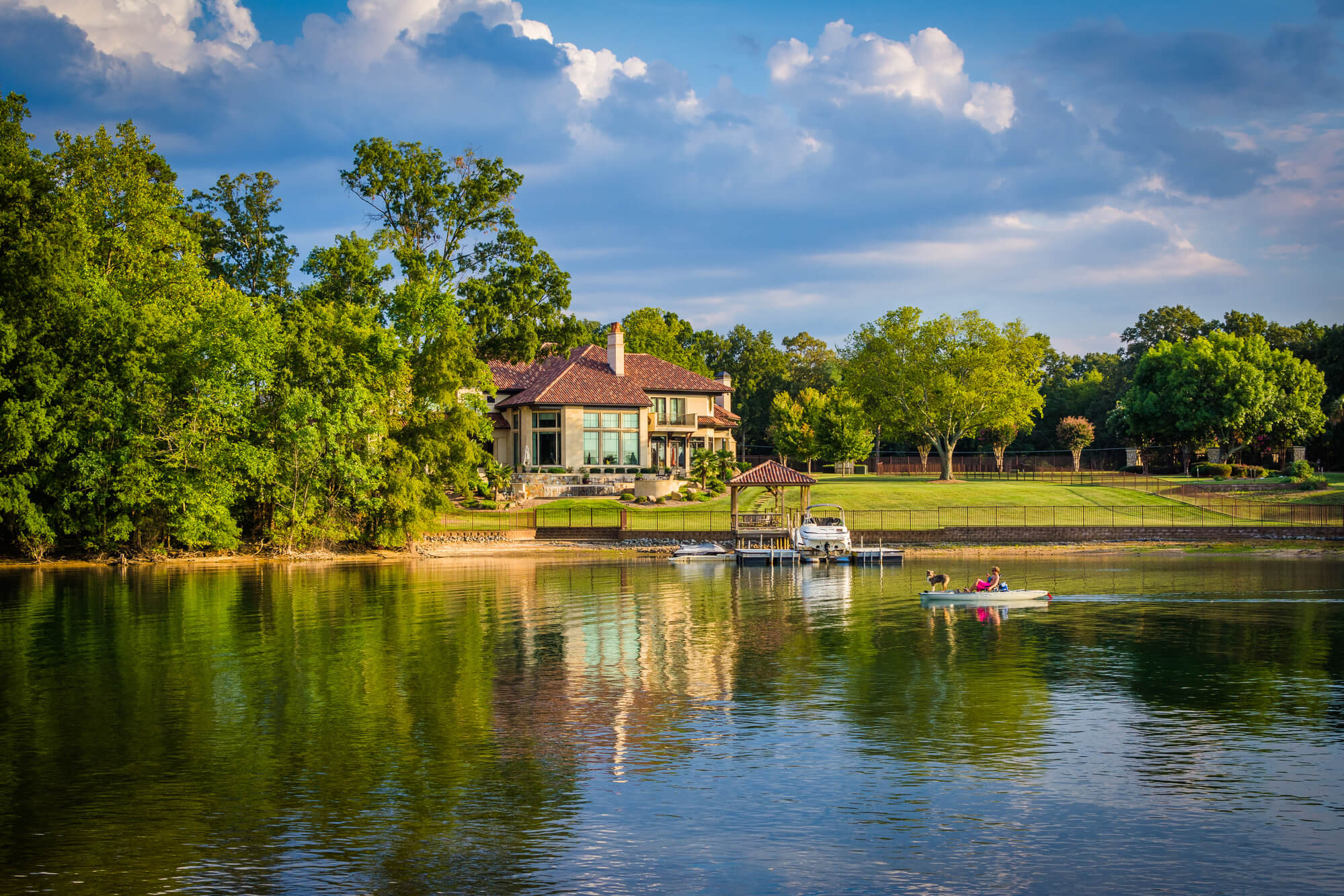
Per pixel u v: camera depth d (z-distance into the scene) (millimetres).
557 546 69188
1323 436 114188
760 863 14469
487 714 22781
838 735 21062
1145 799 17203
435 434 66062
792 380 160875
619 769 18734
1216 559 65500
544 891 13500
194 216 87438
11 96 56125
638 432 88688
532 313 83000
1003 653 30656
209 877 13898
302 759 19250
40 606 40469
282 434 59906
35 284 54125
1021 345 103562
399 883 13727
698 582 51312
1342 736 21016
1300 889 13672
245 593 45438
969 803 16969
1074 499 84000
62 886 13570
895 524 75188
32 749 19797
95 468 55156
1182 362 108875
